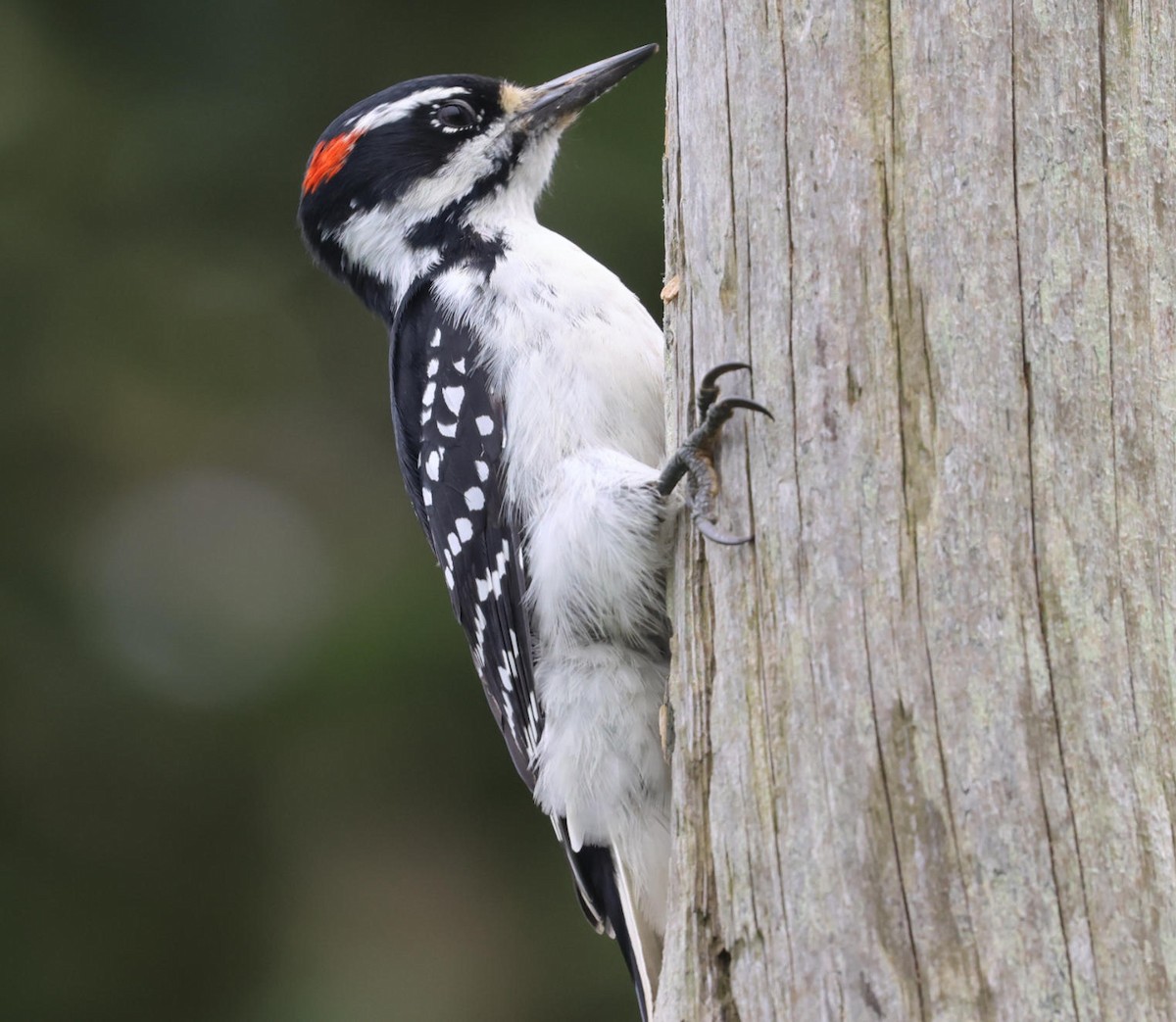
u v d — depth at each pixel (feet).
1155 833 16.61
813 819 17.57
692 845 18.92
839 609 17.88
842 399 18.40
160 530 54.08
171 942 50.75
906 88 18.84
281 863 51.16
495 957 50.03
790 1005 17.34
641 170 51.65
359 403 55.93
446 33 54.85
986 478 17.62
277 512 54.49
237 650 52.49
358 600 52.34
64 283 54.29
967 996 16.38
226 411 55.21
